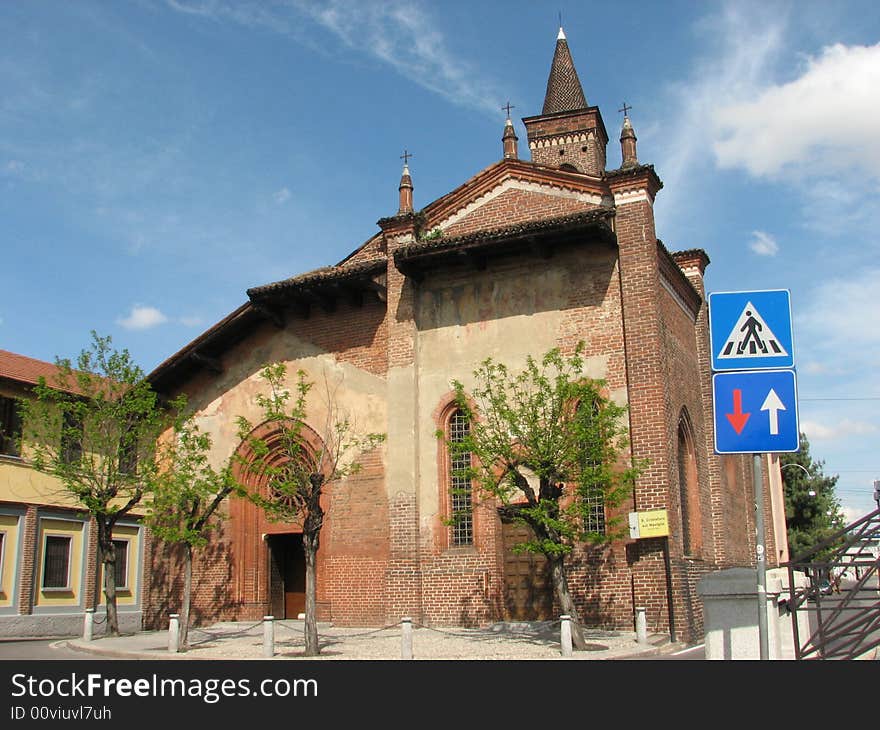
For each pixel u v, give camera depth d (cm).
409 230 2594
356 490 2553
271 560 2775
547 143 3853
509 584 2316
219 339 2841
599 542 1977
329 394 2677
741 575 912
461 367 2478
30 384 2955
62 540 3069
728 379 861
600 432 1964
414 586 2378
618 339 2288
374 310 2661
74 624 3023
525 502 2319
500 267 2483
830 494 5647
